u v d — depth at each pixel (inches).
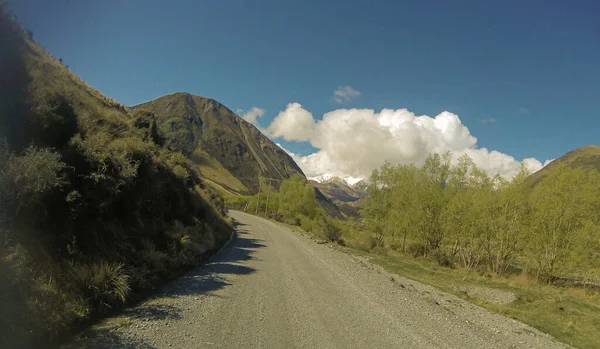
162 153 630.5
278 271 511.5
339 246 1166.3
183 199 687.7
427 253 1136.8
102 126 433.4
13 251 212.5
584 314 503.8
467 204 1019.9
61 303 210.4
